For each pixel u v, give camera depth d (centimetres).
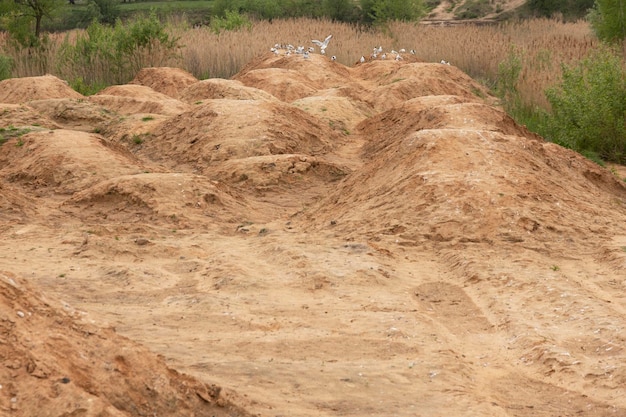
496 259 1327
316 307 1080
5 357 584
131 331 949
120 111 3141
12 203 1778
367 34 5338
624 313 1044
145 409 615
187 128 2628
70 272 1268
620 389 797
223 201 1862
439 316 1073
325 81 3984
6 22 4412
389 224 1509
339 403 736
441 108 2375
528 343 931
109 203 1830
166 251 1414
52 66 4309
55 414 556
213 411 652
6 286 653
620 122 2550
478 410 736
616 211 1656
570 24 6012
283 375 801
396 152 1806
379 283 1200
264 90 3656
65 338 630
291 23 5606
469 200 1520
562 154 1944
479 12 8438
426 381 813
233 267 1263
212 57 4494
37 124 2792
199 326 992
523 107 3128
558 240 1426
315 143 2631
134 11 8406
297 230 1641
